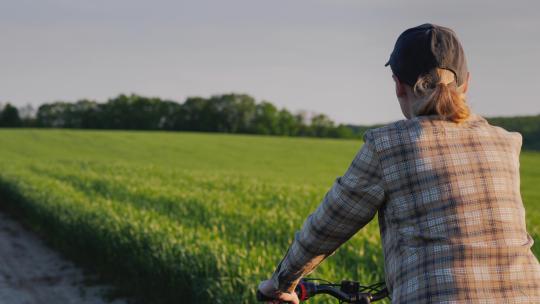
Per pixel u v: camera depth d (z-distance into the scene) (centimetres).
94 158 4331
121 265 838
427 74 188
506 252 173
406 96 199
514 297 170
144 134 6272
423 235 177
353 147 5334
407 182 182
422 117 190
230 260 570
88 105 10225
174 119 10069
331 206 189
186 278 614
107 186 1664
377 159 186
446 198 178
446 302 168
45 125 10119
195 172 2545
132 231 783
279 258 585
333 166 4028
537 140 5150
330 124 9856
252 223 896
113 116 10138
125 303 781
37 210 1270
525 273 173
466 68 194
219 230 887
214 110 9938
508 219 179
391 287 189
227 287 523
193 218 1025
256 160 4319
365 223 192
